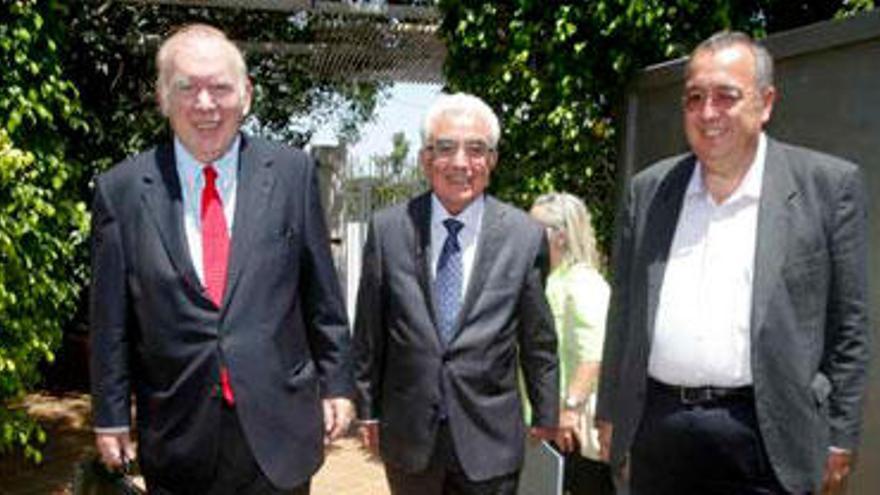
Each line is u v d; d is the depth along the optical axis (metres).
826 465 2.76
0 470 6.91
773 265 2.68
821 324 2.73
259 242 2.84
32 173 5.13
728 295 2.77
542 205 4.21
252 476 2.86
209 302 2.79
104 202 2.86
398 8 6.75
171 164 2.88
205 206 2.86
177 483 2.88
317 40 8.62
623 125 5.32
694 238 2.87
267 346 2.84
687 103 2.79
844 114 3.58
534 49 5.52
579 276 4.07
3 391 5.46
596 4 5.25
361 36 8.29
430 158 3.37
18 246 5.12
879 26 3.36
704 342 2.78
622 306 3.13
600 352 3.98
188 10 8.84
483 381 3.30
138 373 2.93
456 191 3.33
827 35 3.62
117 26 8.49
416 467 3.32
